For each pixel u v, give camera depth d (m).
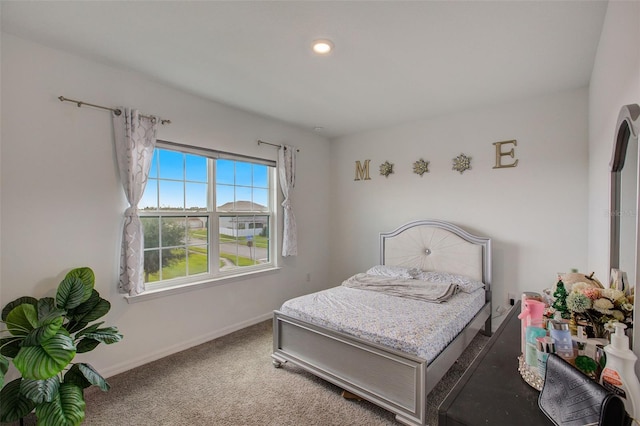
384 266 3.55
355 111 3.33
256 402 2.00
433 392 2.09
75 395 1.63
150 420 1.83
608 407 0.70
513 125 3.03
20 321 1.68
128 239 2.34
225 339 3.00
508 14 1.68
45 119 2.05
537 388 0.97
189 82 2.59
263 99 2.98
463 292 2.82
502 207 3.10
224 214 3.22
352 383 1.97
